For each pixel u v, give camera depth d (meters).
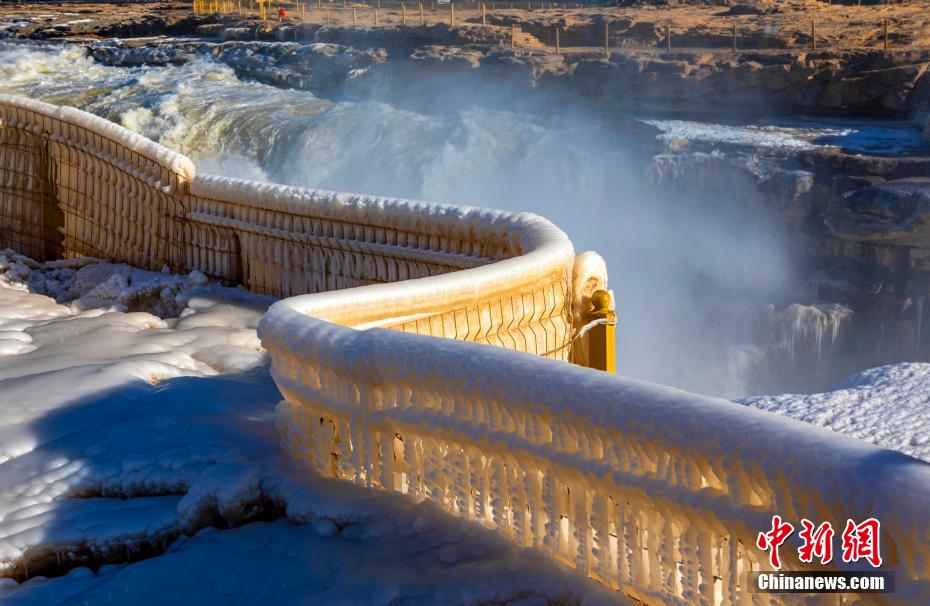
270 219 7.20
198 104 38.84
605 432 2.76
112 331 6.31
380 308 4.53
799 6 46.50
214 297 7.23
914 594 2.05
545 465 3.02
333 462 3.86
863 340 26.62
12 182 9.49
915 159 25.91
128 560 3.70
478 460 3.34
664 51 36.66
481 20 45.56
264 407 5.02
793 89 32.84
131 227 8.41
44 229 9.30
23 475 4.13
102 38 53.06
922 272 25.38
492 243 6.04
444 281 4.80
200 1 62.50
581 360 5.98
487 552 3.21
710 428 2.48
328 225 6.84
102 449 4.29
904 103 31.19
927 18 38.94
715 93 33.25
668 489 2.64
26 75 44.69
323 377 3.76
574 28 40.38
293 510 3.62
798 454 2.29
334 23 48.22
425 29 41.72
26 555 3.62
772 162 27.91
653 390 2.69
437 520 3.42
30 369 5.48
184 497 3.79
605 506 2.89
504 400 3.04
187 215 7.77
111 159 8.38
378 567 3.20
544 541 3.15
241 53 44.44
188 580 3.28
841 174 26.64
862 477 2.16
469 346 3.23
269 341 3.91
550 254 5.46
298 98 40.16
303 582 3.19
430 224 6.29
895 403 4.56
